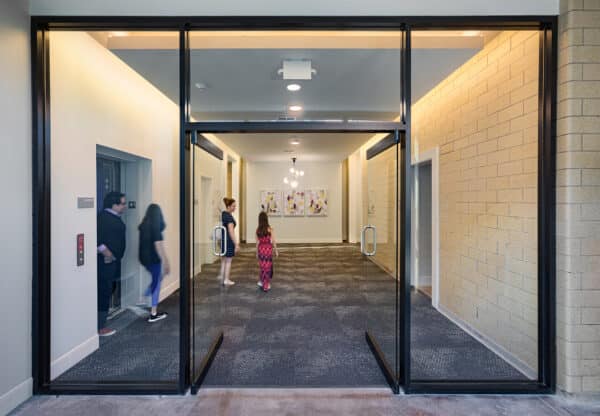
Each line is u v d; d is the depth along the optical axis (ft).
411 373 9.07
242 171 37.22
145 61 10.02
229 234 17.21
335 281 20.03
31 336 7.94
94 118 10.34
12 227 7.43
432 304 11.99
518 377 8.84
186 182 8.31
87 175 10.09
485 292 10.66
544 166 8.11
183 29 8.09
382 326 10.18
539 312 8.30
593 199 7.50
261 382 8.66
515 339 9.34
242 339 11.51
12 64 7.43
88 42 9.35
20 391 7.59
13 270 7.45
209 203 11.02
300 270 23.18
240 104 11.93
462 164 11.66
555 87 7.81
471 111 11.13
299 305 15.34
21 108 7.69
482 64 10.38
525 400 7.70
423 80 11.09
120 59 10.00
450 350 10.43
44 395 7.95
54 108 8.78
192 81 10.19
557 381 7.89
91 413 7.23
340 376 8.97
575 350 7.58
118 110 11.51
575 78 7.51
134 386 8.15
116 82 11.24
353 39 9.02
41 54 8.13
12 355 7.40
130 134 11.98
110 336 11.33
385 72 10.00
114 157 11.59
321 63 9.95
